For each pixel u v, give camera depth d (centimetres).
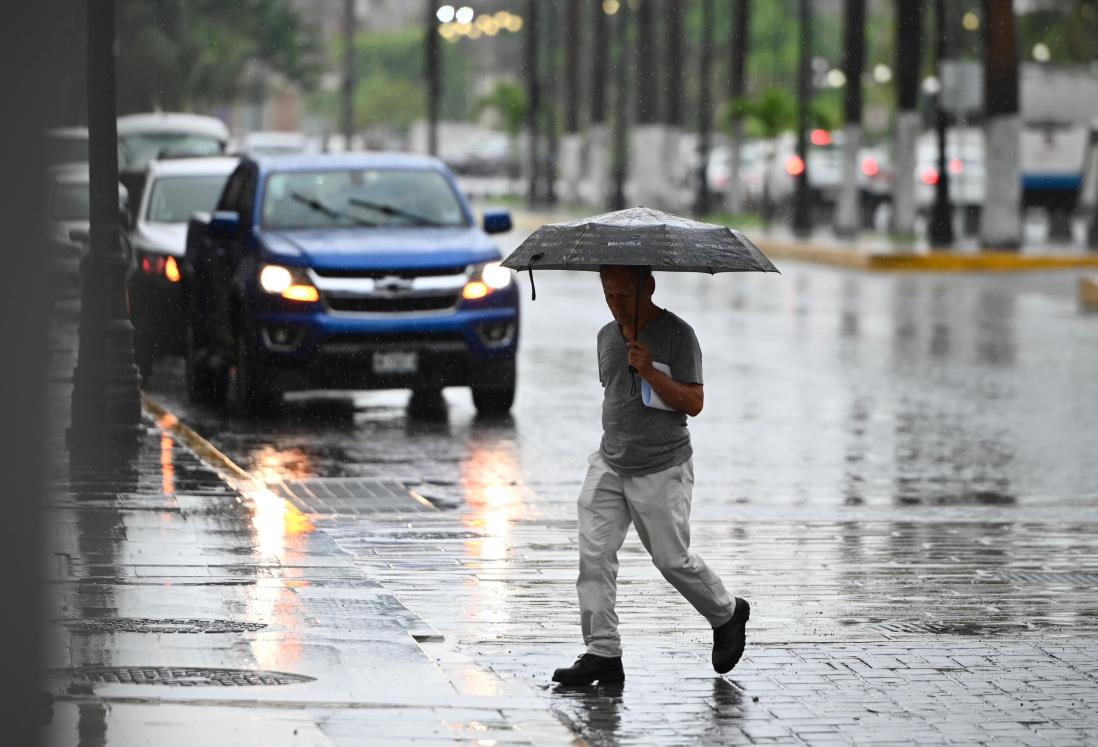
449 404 4656
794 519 3148
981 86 11831
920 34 11619
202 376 4678
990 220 10500
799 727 1814
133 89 13125
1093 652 2175
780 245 11319
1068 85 13450
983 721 1847
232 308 4350
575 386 5016
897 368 5541
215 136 7812
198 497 3005
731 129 14538
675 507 1942
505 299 4306
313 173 4509
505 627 2248
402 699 1781
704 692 1952
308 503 3170
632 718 1839
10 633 834
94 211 3594
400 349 4200
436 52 17000
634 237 1894
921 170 13488
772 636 2239
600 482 1958
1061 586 2598
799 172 12400
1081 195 11325
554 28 19375
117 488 3075
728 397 4853
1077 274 9681
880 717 1856
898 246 11081
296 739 1602
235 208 4616
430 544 2805
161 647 1977
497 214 4438
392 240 4306
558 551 2766
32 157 761
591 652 1972
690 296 8300
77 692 1756
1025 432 4294
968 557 2814
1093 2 17800
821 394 4928
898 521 3147
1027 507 3328
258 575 2408
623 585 2528
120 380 3606
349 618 2164
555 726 1703
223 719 1664
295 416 4400
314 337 4162
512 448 3925
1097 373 5450
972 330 6712
